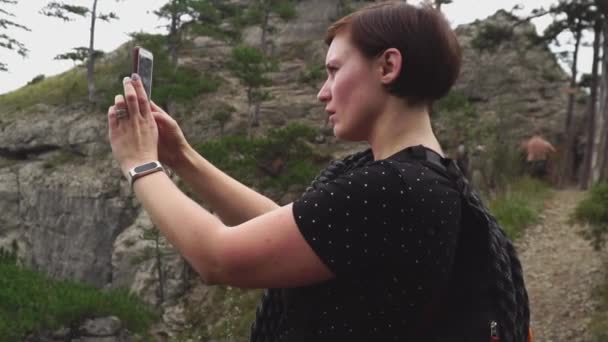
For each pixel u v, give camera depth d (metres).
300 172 20.00
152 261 23.23
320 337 1.23
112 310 19.75
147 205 1.28
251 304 19.39
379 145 1.36
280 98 31.20
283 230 1.18
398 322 1.21
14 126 32.22
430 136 1.36
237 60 27.88
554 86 29.92
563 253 16.00
